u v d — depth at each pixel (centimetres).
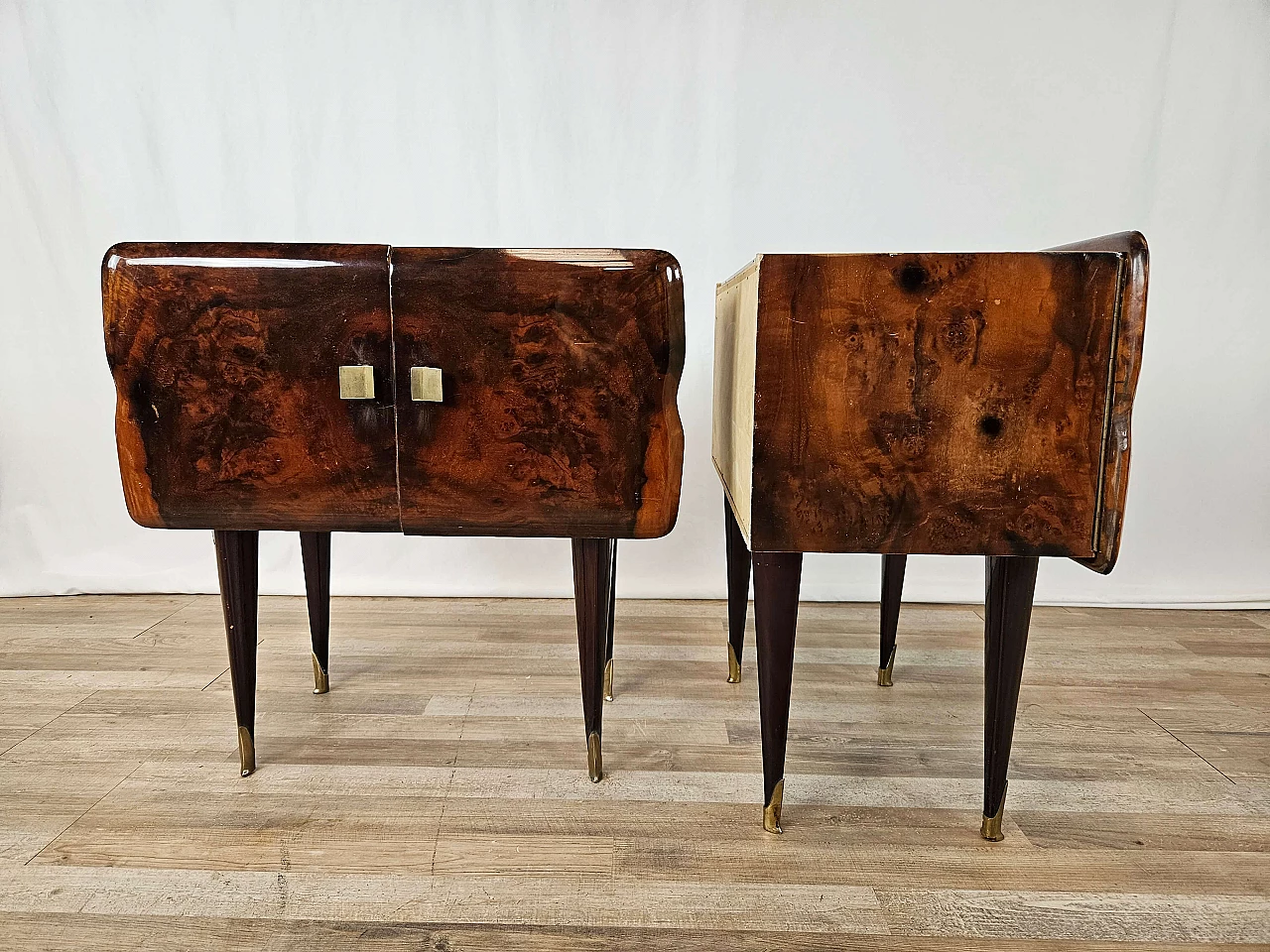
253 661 134
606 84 222
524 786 134
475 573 245
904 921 103
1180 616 229
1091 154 224
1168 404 233
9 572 235
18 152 221
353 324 114
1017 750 150
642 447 117
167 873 111
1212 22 216
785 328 104
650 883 110
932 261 101
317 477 119
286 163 225
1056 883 111
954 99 222
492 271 112
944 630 217
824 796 133
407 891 108
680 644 204
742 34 219
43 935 99
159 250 113
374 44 219
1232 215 224
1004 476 106
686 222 229
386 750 147
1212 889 111
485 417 116
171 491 120
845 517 108
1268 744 154
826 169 226
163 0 216
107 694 169
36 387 230
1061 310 101
